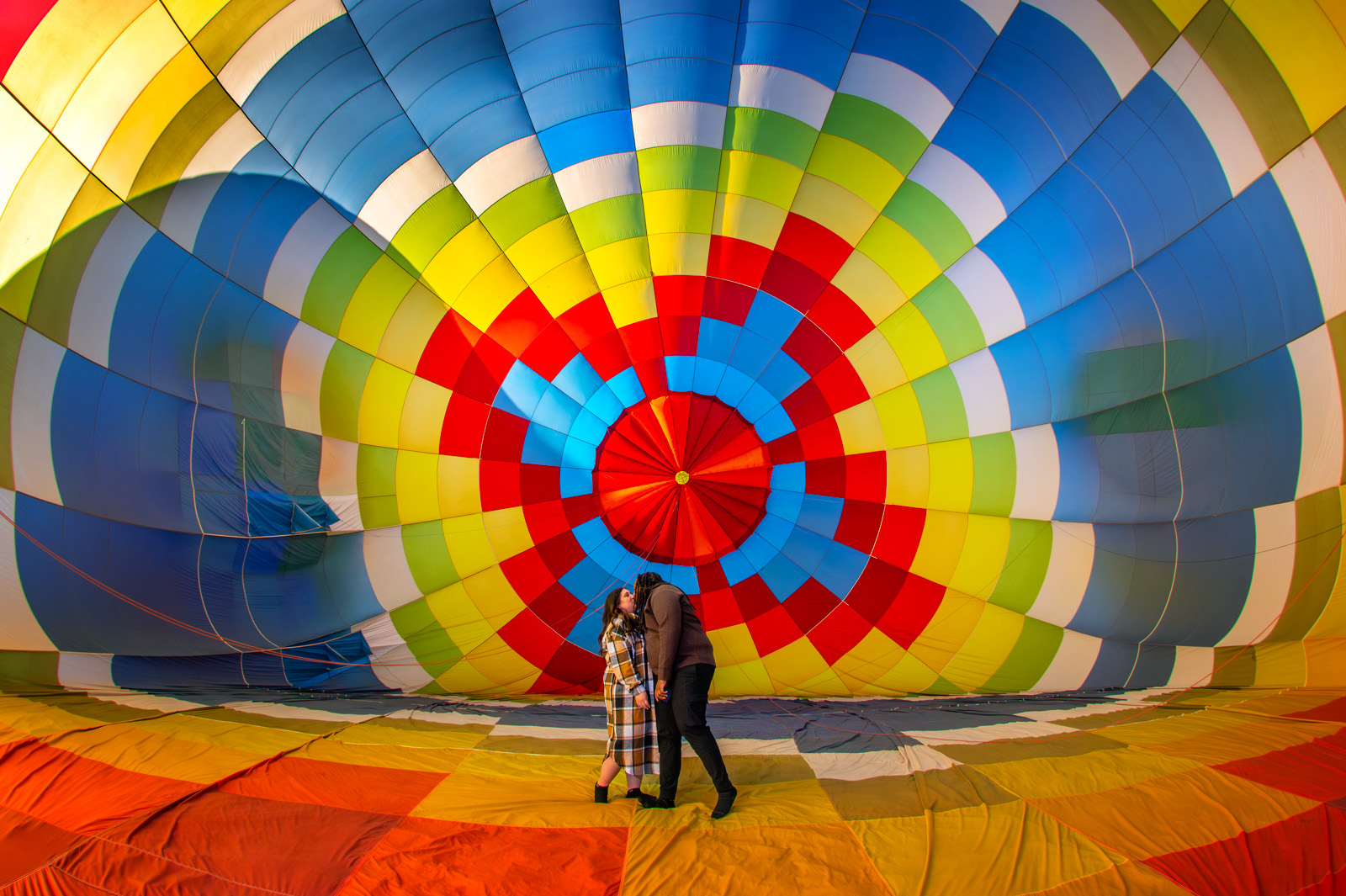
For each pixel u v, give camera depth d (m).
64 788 4.07
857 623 7.52
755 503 7.33
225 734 5.20
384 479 7.02
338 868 3.34
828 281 7.12
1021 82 6.27
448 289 6.95
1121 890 3.19
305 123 6.12
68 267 5.86
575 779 4.56
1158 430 6.76
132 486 6.31
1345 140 5.64
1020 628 7.45
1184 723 5.81
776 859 3.42
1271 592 6.83
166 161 5.88
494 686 7.45
